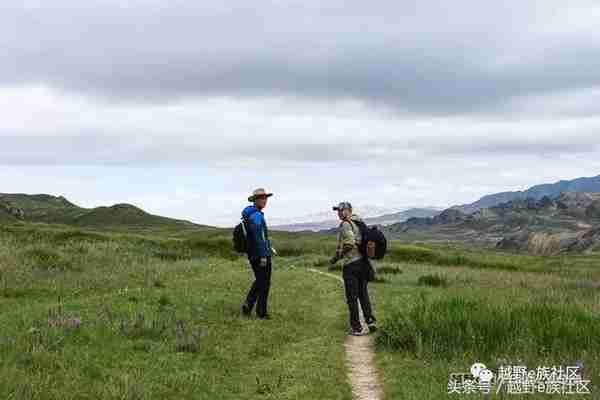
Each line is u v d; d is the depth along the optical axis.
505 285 22.59
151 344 8.53
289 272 26.95
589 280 28.14
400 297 16.83
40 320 9.42
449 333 9.56
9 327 8.73
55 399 5.75
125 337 8.84
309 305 15.05
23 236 35.12
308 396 6.89
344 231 11.38
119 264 21.86
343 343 10.40
